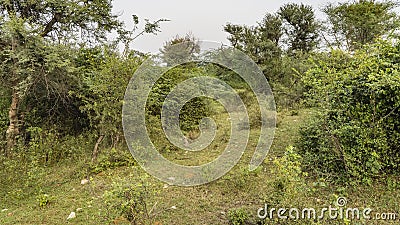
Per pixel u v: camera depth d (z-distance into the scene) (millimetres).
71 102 7590
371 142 4227
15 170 5531
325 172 4453
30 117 7578
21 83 6434
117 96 6199
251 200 4164
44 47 6641
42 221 3773
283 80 11648
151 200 4195
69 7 7875
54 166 6145
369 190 4117
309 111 5555
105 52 6855
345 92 4410
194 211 3904
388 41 4789
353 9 20078
